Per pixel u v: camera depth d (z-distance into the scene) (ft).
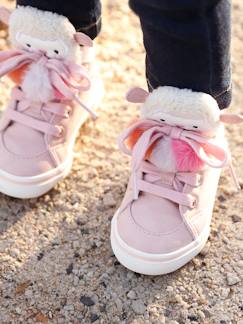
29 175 1.55
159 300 1.42
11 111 1.61
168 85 1.36
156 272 1.43
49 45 1.49
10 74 1.58
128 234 1.43
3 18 1.55
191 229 1.44
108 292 1.44
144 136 1.42
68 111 1.61
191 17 1.22
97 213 1.61
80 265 1.50
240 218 1.60
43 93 1.53
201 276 1.47
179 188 1.45
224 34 1.29
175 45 1.28
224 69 1.35
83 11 1.51
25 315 1.41
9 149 1.57
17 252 1.52
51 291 1.45
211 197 1.52
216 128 1.41
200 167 1.44
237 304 1.42
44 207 1.62
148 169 1.47
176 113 1.36
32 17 1.45
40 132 1.58
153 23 1.25
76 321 1.40
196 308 1.41
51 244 1.54
